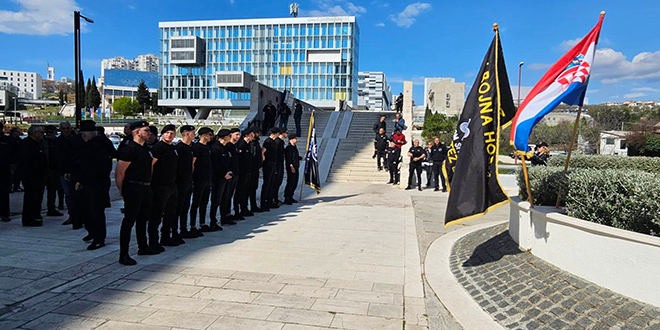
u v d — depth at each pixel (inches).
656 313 129.1
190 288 181.2
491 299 165.6
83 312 154.6
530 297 157.6
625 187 156.5
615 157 350.6
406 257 235.6
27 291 174.4
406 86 773.3
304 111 1074.1
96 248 241.9
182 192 257.9
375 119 864.3
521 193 236.5
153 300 167.0
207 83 2679.6
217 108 2829.7
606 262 150.3
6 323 144.2
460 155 205.9
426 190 550.0
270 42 2586.1
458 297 172.6
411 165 549.6
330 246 257.3
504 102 211.3
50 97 7283.5
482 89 205.2
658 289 132.1
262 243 262.7
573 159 359.6
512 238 227.0
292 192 432.8
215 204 297.4
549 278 167.9
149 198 228.8
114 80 5748.0
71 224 308.0
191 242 263.7
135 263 214.1
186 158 257.4
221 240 270.2
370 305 165.5
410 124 762.8
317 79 2534.5
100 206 243.9
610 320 131.3
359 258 232.1
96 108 3742.6
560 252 174.7
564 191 193.6
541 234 189.8
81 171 242.5
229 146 306.2
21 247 243.8
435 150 538.3
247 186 351.9
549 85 190.7
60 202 370.0
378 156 649.6
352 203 437.7
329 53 2522.1
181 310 157.5
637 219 149.9
